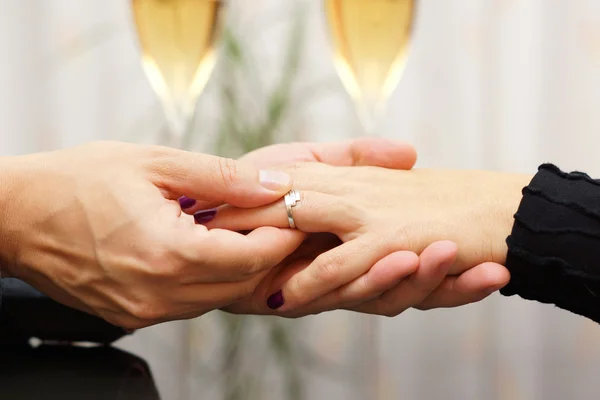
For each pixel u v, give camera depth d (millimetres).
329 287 487
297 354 861
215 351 866
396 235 492
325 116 866
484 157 891
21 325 496
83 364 460
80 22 877
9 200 464
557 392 916
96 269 462
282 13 872
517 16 871
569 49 885
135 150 477
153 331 866
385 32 582
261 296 504
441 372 906
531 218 482
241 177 488
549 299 486
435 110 880
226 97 830
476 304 909
